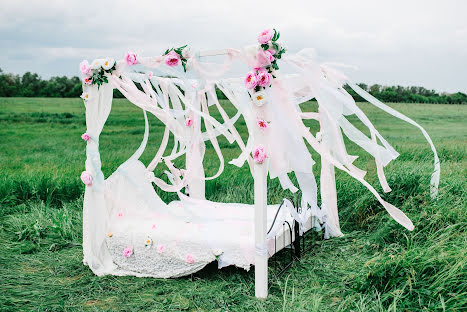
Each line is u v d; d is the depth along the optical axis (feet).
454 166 22.82
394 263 11.94
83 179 13.99
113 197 15.25
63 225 18.35
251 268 14.17
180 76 12.38
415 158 26.12
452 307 9.87
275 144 11.44
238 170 26.48
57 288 13.19
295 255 14.83
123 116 50.85
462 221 14.11
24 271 14.73
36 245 17.25
